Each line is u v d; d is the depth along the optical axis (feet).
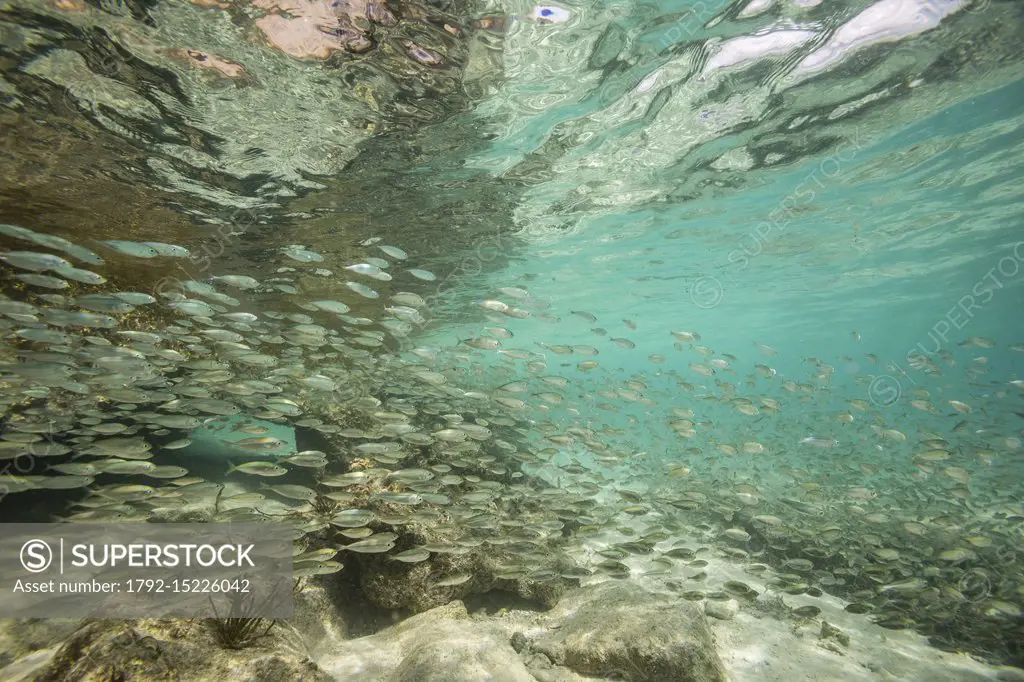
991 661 4.13
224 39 4.63
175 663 2.61
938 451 5.75
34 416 5.10
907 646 4.35
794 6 5.20
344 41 4.85
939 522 5.41
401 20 4.71
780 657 4.09
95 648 2.58
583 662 3.59
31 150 5.62
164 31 4.46
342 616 4.20
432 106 5.95
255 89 5.29
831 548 5.78
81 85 4.89
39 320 4.53
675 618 3.84
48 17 4.15
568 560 5.28
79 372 4.64
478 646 3.48
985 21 5.54
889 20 5.48
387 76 5.39
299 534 3.82
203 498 4.37
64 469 3.92
